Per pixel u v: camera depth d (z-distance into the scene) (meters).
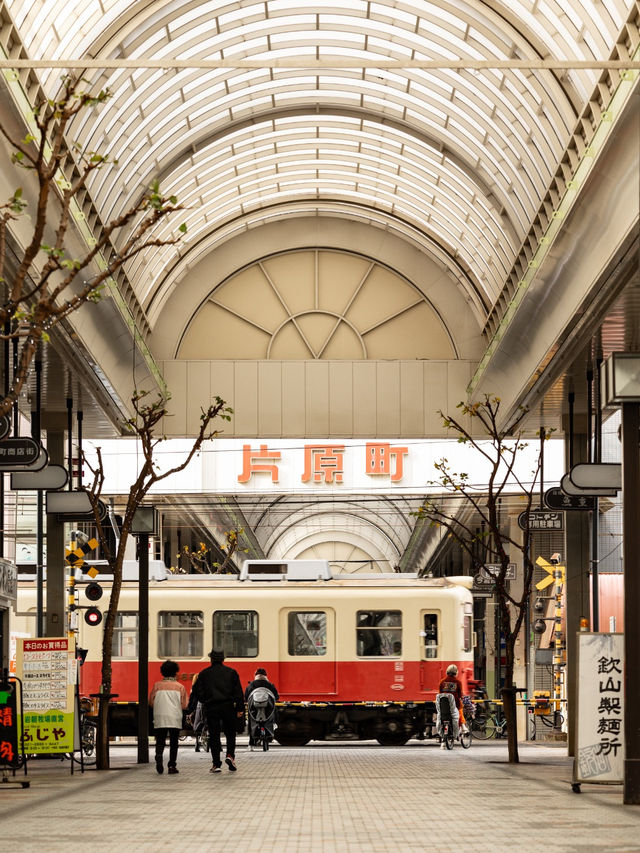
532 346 23.41
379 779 18.17
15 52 14.81
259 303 32.81
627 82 13.73
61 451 26.42
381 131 28.69
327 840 10.45
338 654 29.38
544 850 9.62
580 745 15.27
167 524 48.75
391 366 32.28
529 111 22.14
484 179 27.83
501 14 20.39
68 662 18.97
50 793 15.66
